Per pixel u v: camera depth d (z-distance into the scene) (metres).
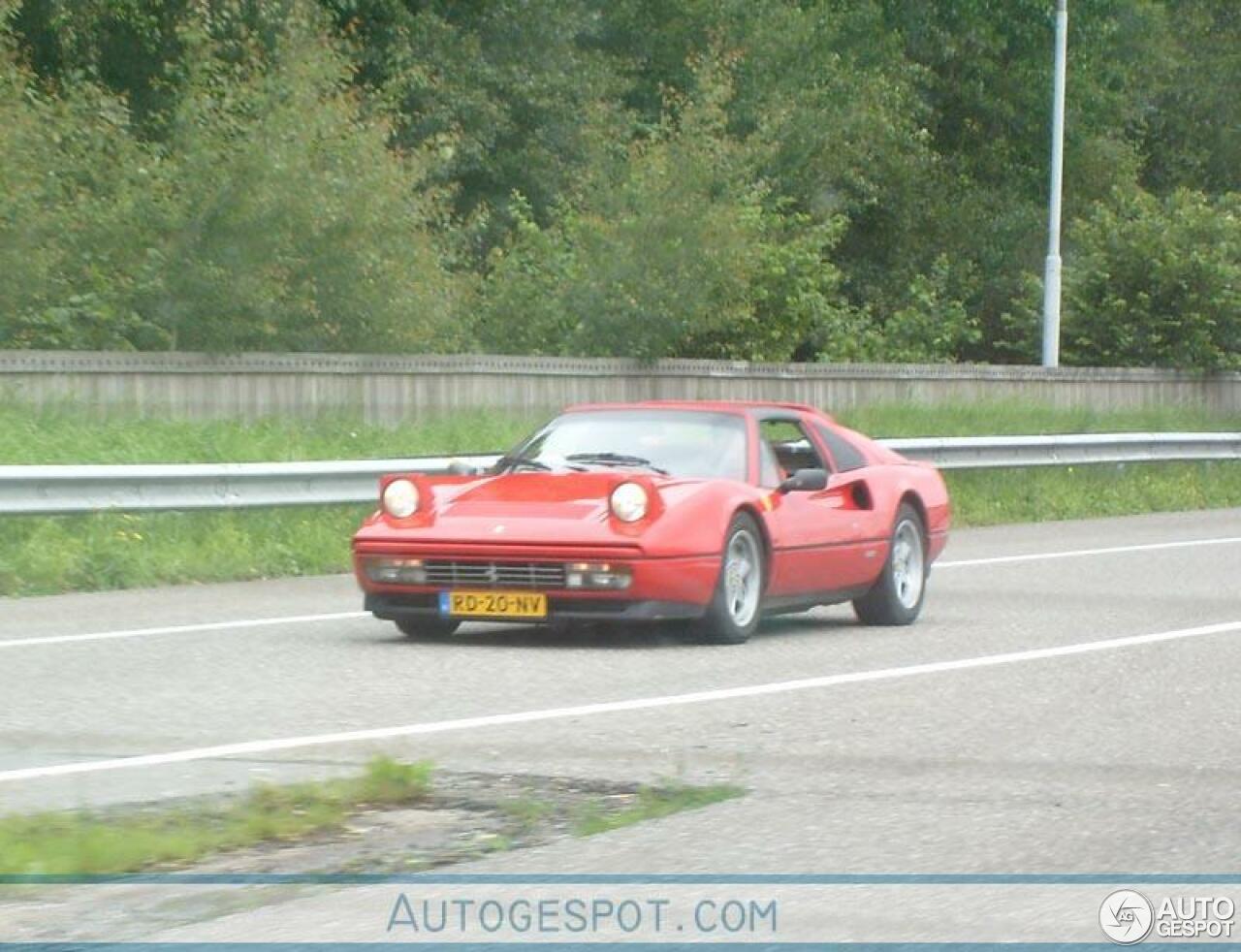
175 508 23.67
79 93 38.25
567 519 17.09
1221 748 12.51
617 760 11.84
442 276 38.84
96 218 35.09
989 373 46.47
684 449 18.47
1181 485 40.69
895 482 19.95
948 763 11.90
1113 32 80.75
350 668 15.83
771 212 53.44
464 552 17.05
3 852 9.14
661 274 41.47
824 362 52.78
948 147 79.56
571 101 61.22
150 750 12.02
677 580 16.95
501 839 9.74
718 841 9.80
